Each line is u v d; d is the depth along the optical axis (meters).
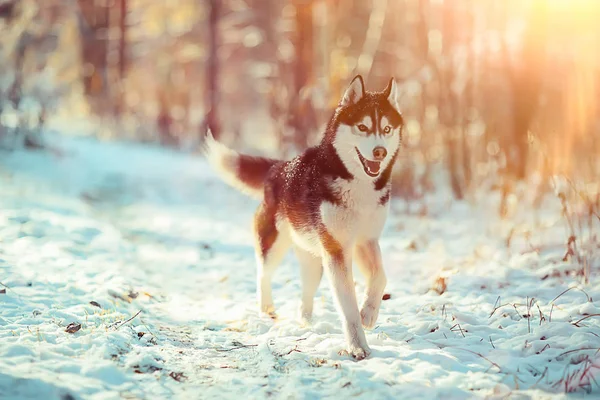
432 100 12.57
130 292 5.68
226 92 31.92
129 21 27.23
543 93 11.40
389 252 7.99
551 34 11.92
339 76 14.96
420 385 3.59
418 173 12.23
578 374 3.61
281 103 16.95
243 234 9.83
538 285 5.83
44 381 3.35
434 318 4.98
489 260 7.09
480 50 12.20
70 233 7.70
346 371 3.80
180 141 23.67
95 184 13.45
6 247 6.54
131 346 4.18
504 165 11.43
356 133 4.31
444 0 12.15
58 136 18.62
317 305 5.63
